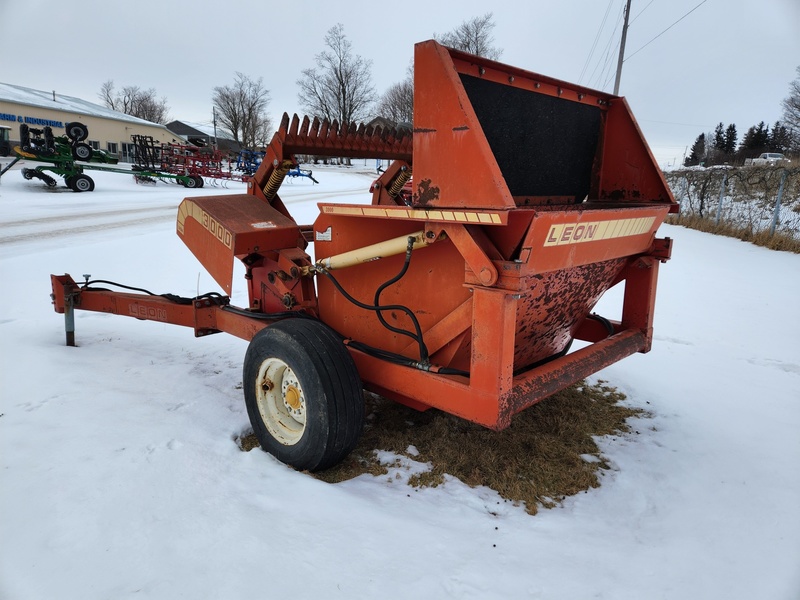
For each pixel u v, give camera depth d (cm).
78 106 4681
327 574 197
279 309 347
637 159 325
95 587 186
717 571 214
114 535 212
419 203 232
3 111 3750
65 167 2136
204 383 388
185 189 2619
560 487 274
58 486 243
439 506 249
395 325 285
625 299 338
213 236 321
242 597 184
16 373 377
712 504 263
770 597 200
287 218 344
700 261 1007
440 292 261
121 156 4653
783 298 713
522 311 257
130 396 352
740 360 475
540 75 274
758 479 287
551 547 224
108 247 957
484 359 225
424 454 299
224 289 318
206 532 216
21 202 1711
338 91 6969
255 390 290
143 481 249
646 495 271
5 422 303
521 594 195
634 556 222
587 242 244
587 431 338
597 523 245
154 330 517
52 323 518
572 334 347
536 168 299
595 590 200
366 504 242
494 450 304
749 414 369
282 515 231
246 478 261
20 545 205
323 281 319
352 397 261
